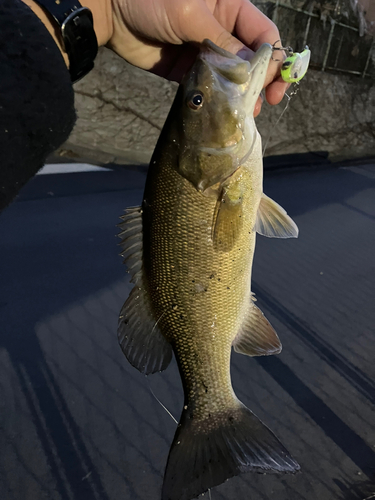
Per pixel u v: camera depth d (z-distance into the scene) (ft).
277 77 1.21
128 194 4.36
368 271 3.10
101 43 1.25
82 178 4.68
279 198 4.70
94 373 1.97
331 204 4.59
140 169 5.33
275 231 1.22
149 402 1.84
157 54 1.32
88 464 1.57
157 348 1.16
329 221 4.05
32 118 0.61
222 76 1.07
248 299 1.18
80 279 2.73
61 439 1.65
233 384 1.94
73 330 2.25
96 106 5.40
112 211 3.87
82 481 1.51
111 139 5.52
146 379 1.96
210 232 1.05
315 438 1.70
